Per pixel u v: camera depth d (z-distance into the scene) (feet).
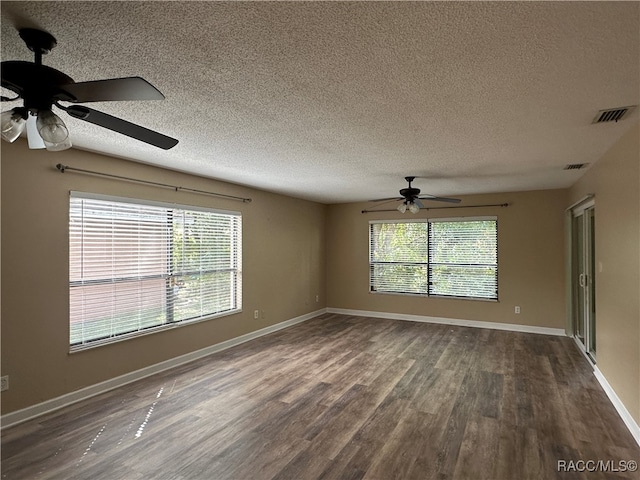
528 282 19.21
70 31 4.83
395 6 4.32
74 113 5.50
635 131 8.63
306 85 6.56
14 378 9.43
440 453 8.09
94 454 8.02
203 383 12.18
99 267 11.53
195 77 6.23
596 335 12.51
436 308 21.53
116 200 11.86
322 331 19.51
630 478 7.22
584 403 10.59
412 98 7.13
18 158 9.53
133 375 12.38
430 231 21.79
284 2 4.24
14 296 9.45
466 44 5.19
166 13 4.45
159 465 7.63
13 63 4.56
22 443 8.46
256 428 9.18
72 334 10.83
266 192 19.15
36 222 9.91
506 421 9.53
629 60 5.63
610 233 10.73
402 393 11.36
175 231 14.16
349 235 24.21
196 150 10.93
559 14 4.48
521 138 9.70
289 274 20.98
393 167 13.33
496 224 20.03
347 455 8.01
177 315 14.19
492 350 15.92
